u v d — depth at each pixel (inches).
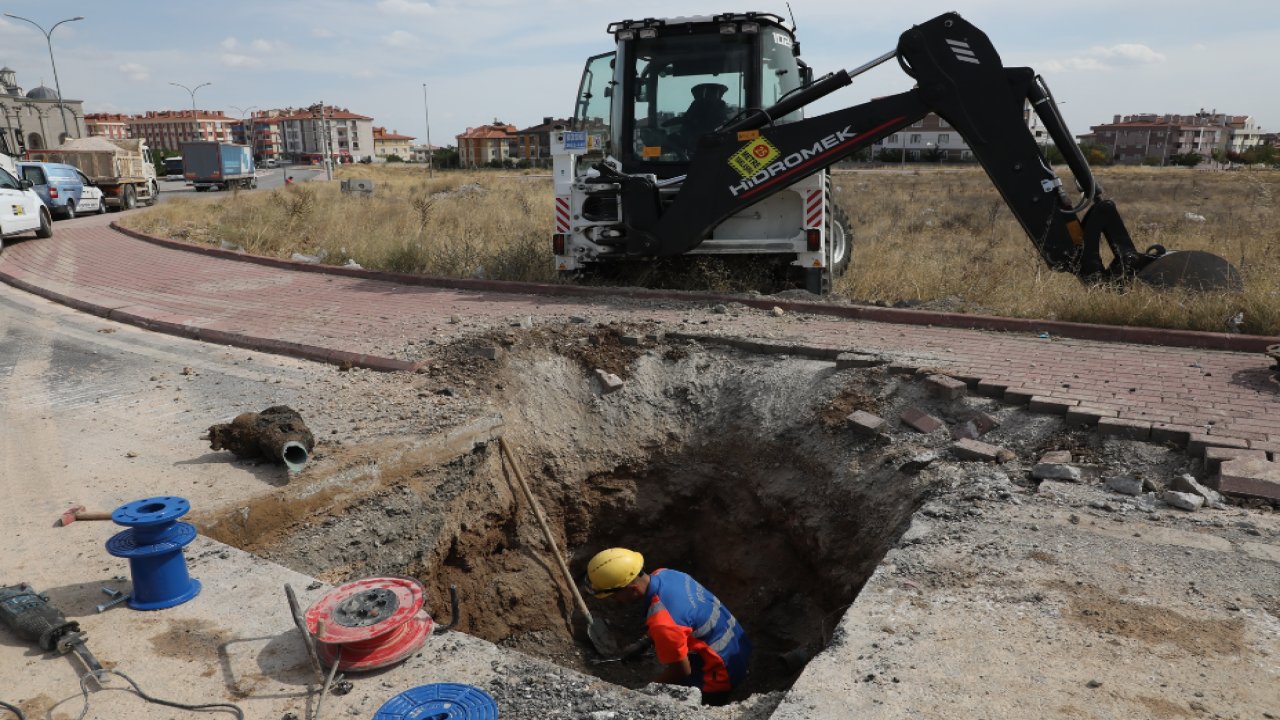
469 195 1063.0
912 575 146.5
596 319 323.3
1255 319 282.0
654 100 377.7
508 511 241.3
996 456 198.4
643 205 363.6
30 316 385.1
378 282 443.2
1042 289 339.9
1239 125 5142.7
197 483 188.7
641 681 235.8
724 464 260.5
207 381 270.8
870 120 339.6
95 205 994.1
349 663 123.7
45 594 143.7
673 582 189.5
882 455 214.4
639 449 267.7
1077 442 201.0
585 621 254.4
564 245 389.1
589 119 410.3
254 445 198.8
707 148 351.3
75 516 171.5
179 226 754.2
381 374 272.1
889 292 397.4
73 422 233.6
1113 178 1627.7
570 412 269.1
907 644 124.8
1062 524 163.6
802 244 361.7
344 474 196.4
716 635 190.2
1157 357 260.2
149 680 121.4
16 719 113.0
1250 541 153.9
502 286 399.5
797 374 261.1
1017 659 120.2
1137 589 138.5
